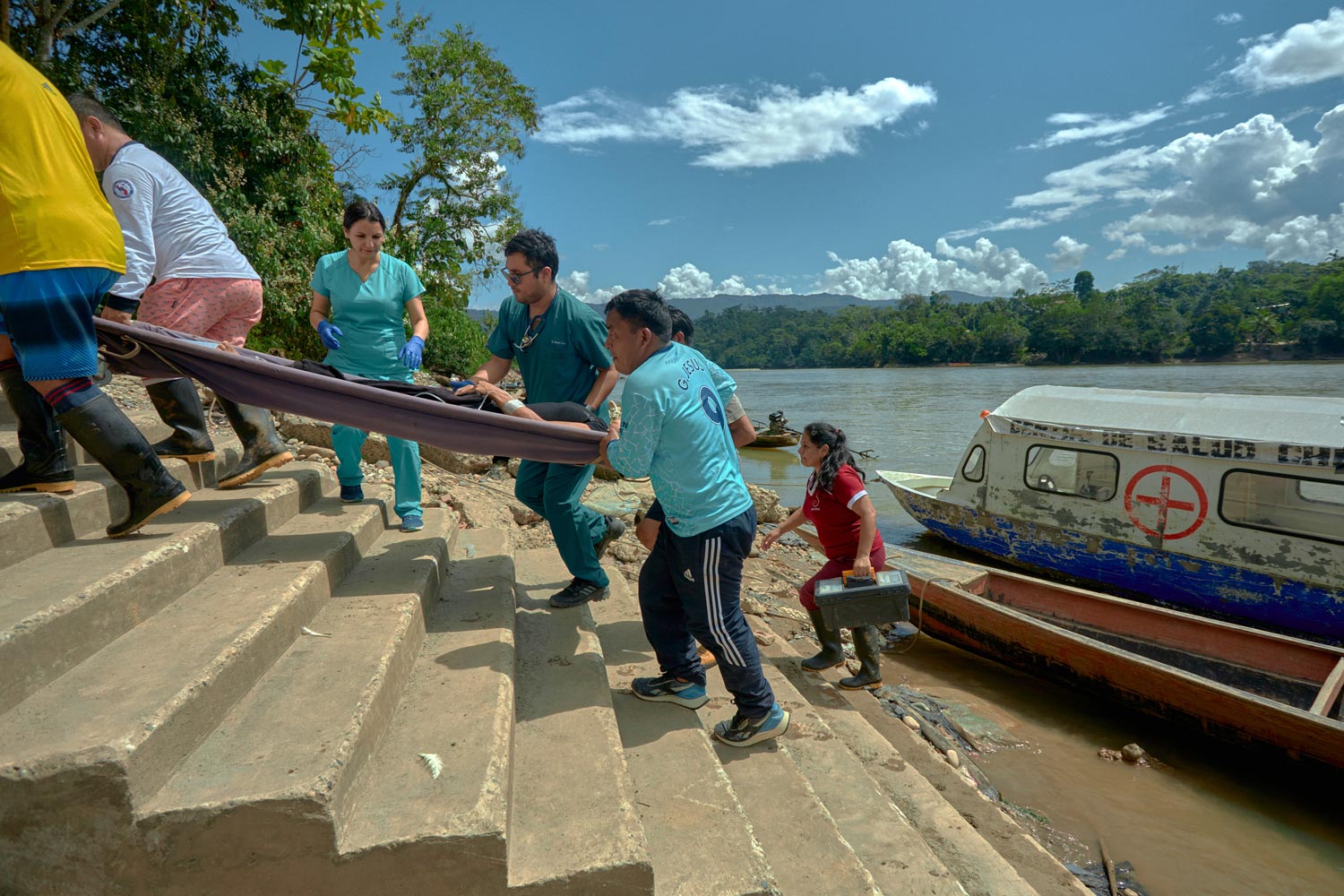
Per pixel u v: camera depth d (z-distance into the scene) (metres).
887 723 4.89
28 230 2.51
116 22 9.95
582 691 3.16
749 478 17.66
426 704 2.70
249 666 2.40
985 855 3.41
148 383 3.51
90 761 1.73
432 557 3.83
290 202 11.50
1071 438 9.56
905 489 11.79
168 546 2.72
